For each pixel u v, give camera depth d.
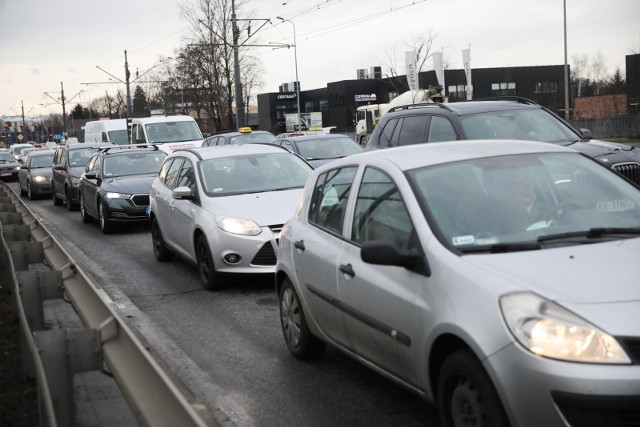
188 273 10.66
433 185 4.80
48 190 26.98
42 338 4.00
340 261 5.20
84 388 5.59
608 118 54.59
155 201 11.62
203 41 55.56
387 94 79.44
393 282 4.54
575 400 3.36
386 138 12.12
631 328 3.46
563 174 5.03
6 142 151.25
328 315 5.48
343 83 85.75
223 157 10.58
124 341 3.84
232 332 7.35
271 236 8.96
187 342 7.10
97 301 4.55
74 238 15.62
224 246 9.02
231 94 56.44
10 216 10.36
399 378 4.66
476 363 3.77
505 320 3.63
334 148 18.22
